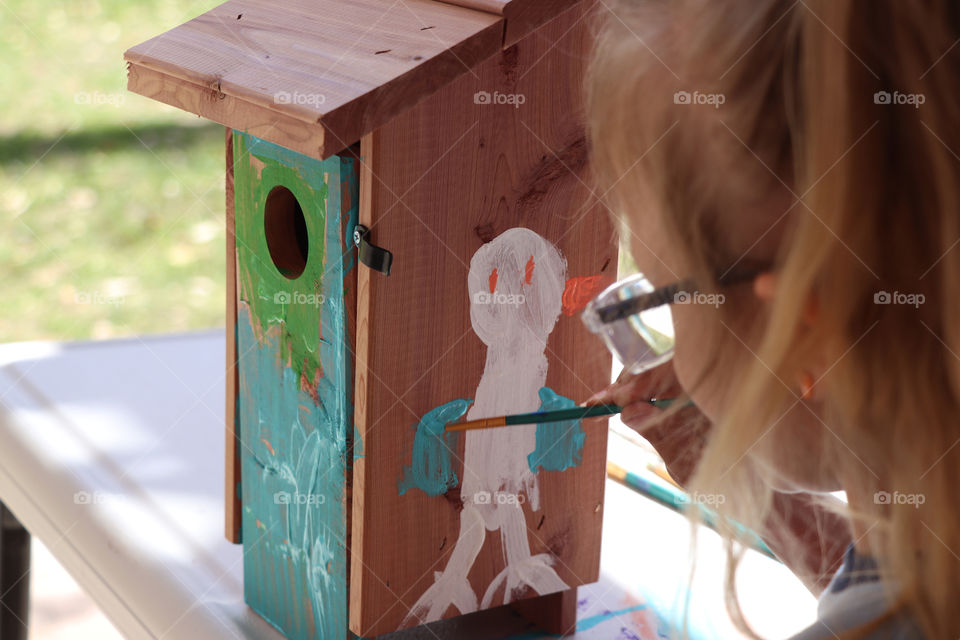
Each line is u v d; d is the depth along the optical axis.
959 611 0.51
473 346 0.78
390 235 0.73
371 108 0.68
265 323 0.83
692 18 0.51
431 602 0.82
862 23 0.45
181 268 3.16
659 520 1.02
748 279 0.53
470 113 0.74
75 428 1.14
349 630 0.80
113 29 4.84
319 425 0.79
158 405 1.21
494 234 0.77
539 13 0.74
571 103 0.78
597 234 0.82
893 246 0.47
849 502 0.57
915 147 0.46
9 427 1.14
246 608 0.90
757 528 0.64
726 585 0.66
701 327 0.55
